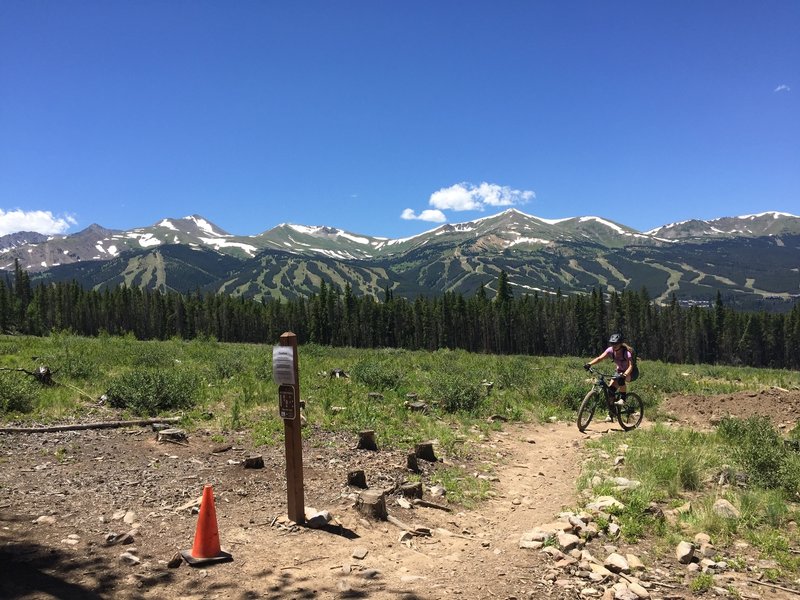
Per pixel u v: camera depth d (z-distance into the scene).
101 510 5.66
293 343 5.52
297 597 4.04
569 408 14.17
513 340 109.94
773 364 107.50
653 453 8.57
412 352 37.41
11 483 6.37
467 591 4.29
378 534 5.48
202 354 23.45
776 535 5.52
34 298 123.31
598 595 4.31
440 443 9.41
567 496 7.11
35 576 4.14
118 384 11.55
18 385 10.66
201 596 4.00
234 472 7.20
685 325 110.75
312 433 9.52
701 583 4.49
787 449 8.46
